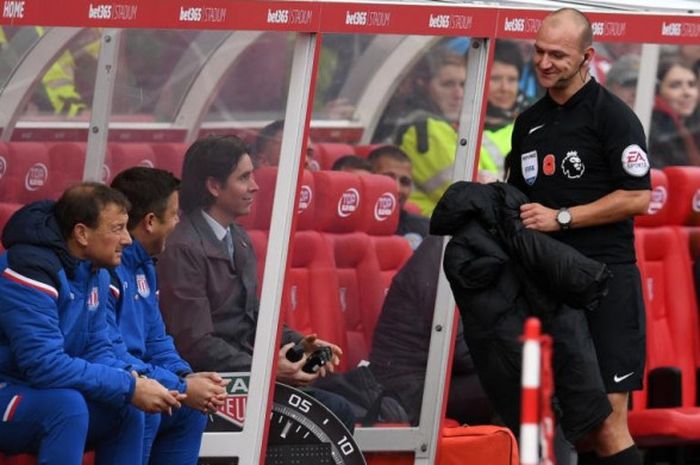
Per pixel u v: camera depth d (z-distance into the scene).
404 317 25.45
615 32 25.48
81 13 21.12
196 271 23.27
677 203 29.92
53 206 20.94
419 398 25.41
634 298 23.19
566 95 22.98
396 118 25.58
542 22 23.91
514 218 22.53
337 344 25.36
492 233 22.59
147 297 22.53
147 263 22.48
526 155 23.33
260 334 23.20
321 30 22.69
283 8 22.25
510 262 22.53
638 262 29.52
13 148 22.88
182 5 21.58
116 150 23.58
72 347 20.94
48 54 22.73
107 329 21.52
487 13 24.17
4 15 20.97
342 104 25.52
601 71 29.72
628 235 23.20
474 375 26.92
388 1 23.14
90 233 20.77
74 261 20.77
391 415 25.33
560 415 22.56
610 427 23.22
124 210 20.97
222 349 23.31
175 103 23.45
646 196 22.73
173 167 23.48
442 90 25.20
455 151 25.30
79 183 21.38
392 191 25.52
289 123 22.94
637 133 22.70
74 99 23.14
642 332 23.30
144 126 23.52
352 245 25.45
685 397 29.84
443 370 25.42
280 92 22.95
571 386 22.38
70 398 20.30
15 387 20.47
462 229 22.66
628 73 29.83
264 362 23.22
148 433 21.72
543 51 22.69
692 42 26.08
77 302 20.91
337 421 23.92
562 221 22.58
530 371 15.11
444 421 25.61
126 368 21.23
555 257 22.03
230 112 23.22
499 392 22.86
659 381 28.89
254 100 23.08
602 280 21.97
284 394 23.77
